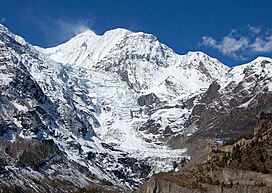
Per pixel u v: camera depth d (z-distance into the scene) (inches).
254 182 7244.1
